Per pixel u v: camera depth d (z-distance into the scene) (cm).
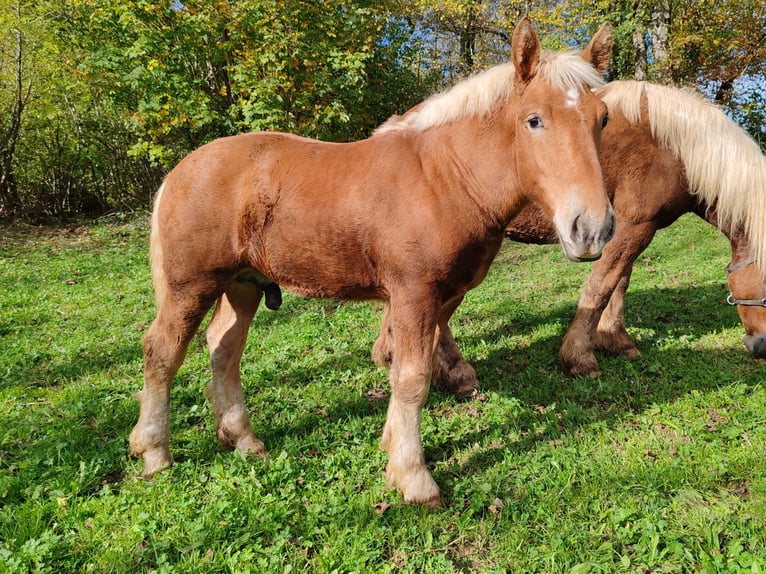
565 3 1420
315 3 1005
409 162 255
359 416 368
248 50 1003
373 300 296
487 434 335
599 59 246
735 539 233
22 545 230
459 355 407
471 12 1644
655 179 385
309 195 261
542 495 268
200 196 272
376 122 1357
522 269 834
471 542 243
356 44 1114
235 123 1063
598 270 411
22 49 1492
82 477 282
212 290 286
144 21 1001
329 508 260
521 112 225
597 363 423
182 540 238
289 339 532
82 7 1052
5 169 1564
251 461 306
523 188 236
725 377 386
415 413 264
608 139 384
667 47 1398
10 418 365
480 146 245
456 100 253
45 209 1702
